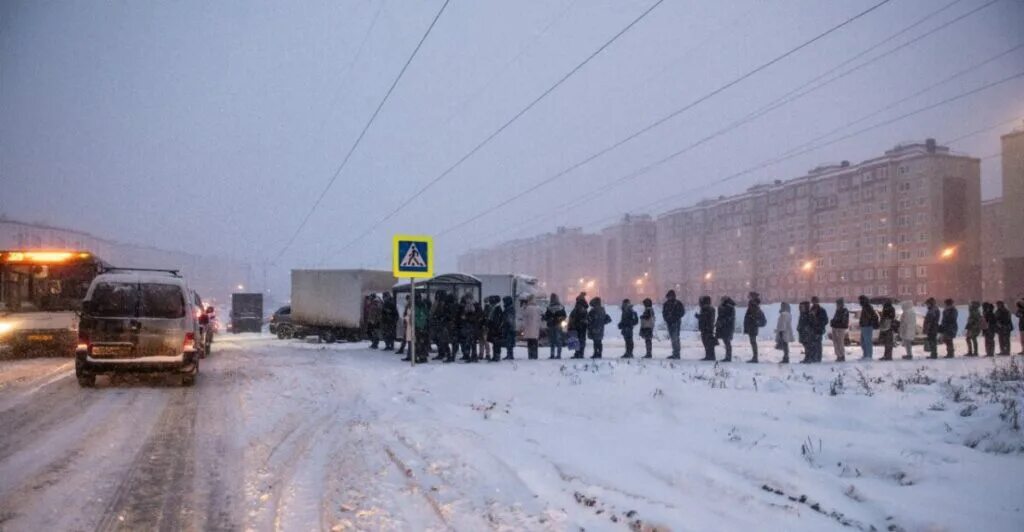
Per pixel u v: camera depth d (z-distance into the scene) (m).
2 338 17.81
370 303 22.22
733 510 5.00
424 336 15.84
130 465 6.46
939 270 69.06
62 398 10.80
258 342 30.23
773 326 32.66
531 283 24.78
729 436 7.39
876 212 74.06
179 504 5.27
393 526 4.74
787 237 85.50
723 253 95.56
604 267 119.88
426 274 14.52
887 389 10.34
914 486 5.52
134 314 11.89
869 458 6.25
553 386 10.87
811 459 6.44
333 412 9.45
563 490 5.54
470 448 6.92
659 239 107.88
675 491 5.48
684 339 29.17
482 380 11.99
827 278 79.75
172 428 8.29
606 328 35.50
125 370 11.76
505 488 5.57
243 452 7.00
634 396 9.70
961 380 11.42
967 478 5.55
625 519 4.79
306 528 4.72
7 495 5.49
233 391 11.60
